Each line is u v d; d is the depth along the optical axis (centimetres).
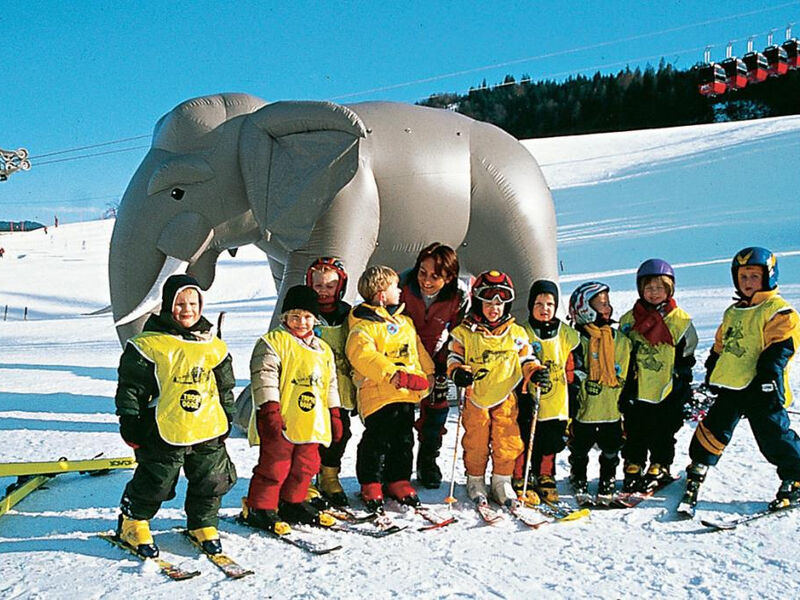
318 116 696
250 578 393
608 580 388
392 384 476
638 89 10556
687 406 665
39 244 5097
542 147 6888
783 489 489
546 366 512
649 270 537
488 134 808
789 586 378
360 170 724
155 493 421
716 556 416
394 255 766
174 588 383
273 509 460
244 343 1485
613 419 516
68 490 529
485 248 784
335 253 705
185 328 427
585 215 4009
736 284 507
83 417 777
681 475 561
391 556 420
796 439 488
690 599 366
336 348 517
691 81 10188
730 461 577
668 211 3712
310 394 463
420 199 748
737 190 3991
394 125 763
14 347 1669
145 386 420
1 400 871
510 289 504
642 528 461
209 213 733
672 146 6047
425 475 542
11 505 490
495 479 505
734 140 5734
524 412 521
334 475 518
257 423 454
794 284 1719
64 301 3275
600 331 525
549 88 11294
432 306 556
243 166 717
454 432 686
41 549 429
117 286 743
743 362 491
